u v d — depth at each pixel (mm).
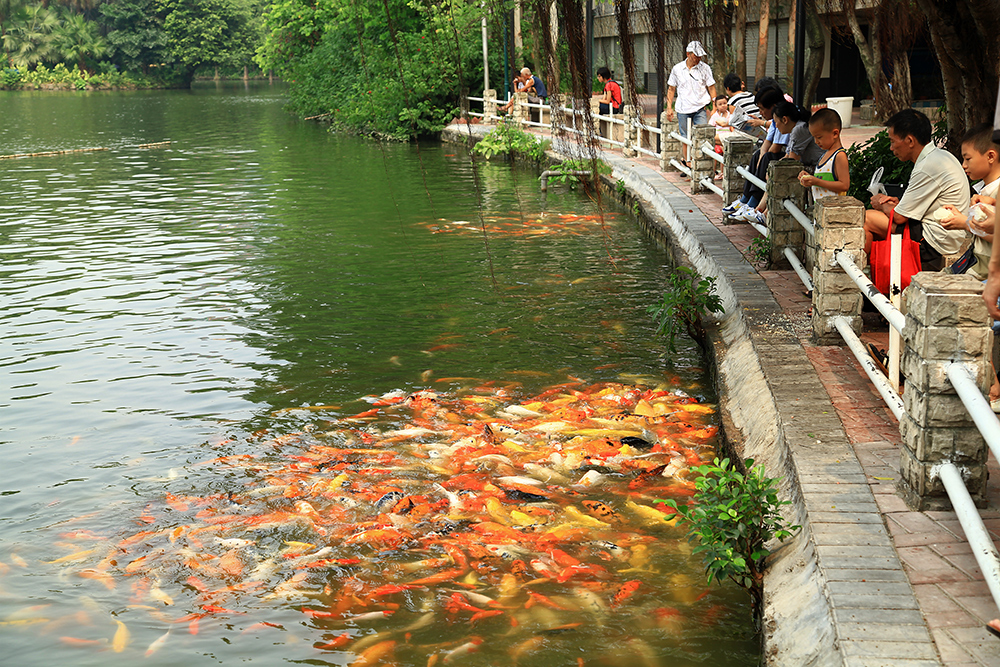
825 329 6387
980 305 3848
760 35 16078
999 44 7141
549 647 4039
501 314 9156
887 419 5125
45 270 11352
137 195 17609
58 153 25156
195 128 32938
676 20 4848
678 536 4949
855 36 15992
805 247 8562
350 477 5656
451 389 7172
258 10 68312
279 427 6504
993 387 4695
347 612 4344
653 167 16359
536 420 6473
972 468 4012
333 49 34469
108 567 4758
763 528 4102
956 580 3551
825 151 7562
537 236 12969
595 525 5055
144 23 60531
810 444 4820
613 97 20438
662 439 6113
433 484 5578
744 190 10953
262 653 4051
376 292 10078
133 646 4105
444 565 4711
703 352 7852
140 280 10781
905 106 11617
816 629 3461
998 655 3113
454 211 15180
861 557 3729
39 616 4332
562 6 4992
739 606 4328
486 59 25828
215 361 7902
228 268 11320
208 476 5758
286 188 18188
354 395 7086
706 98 14914
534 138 20312
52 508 5391
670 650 4004
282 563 4762
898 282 5668
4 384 7398
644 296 9688
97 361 7938
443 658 3982
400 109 27188
